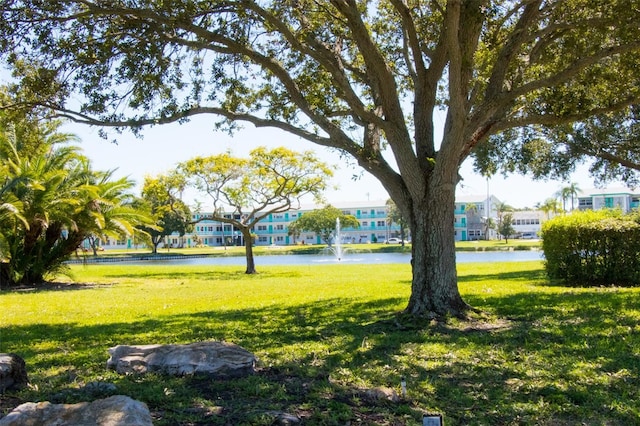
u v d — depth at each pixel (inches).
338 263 1652.3
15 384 222.1
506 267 1051.9
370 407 201.2
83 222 959.0
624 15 362.0
